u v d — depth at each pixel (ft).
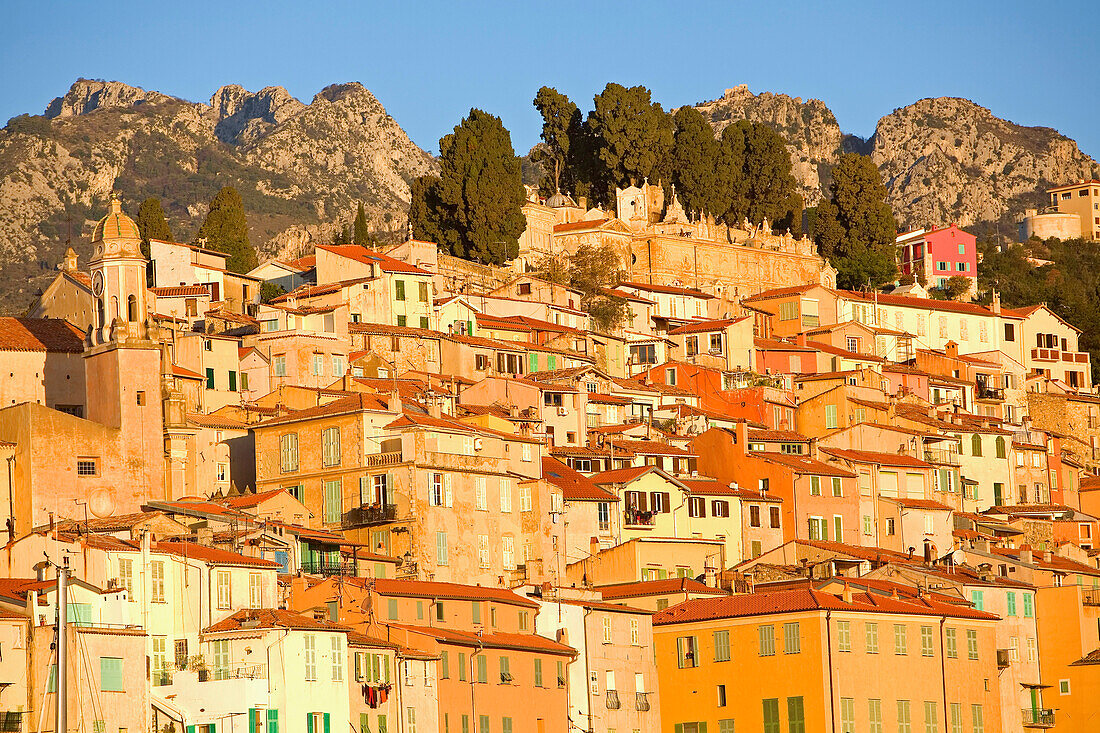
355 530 598.75
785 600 588.09
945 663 607.37
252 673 460.96
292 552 538.88
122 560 460.96
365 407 611.06
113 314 612.29
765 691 577.84
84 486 579.89
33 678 424.05
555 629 567.18
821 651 570.46
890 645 591.78
